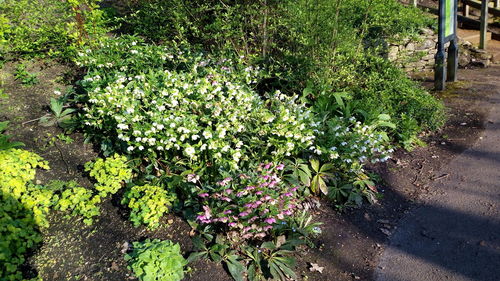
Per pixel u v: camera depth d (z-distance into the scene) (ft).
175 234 11.50
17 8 17.93
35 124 14.40
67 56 17.70
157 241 10.99
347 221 13.24
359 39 20.71
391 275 11.06
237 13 19.03
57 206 11.37
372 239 12.50
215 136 12.34
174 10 19.22
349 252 11.97
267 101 15.51
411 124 17.99
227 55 18.57
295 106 15.35
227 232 11.39
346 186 14.10
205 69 16.33
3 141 12.35
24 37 17.76
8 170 11.23
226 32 18.63
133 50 16.10
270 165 12.45
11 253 9.78
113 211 11.93
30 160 12.00
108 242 11.04
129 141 12.49
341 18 18.67
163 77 14.83
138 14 21.21
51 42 18.51
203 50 19.69
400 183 15.35
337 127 14.61
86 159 13.52
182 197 12.48
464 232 12.35
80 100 15.08
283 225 11.85
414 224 13.01
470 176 15.25
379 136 15.29
